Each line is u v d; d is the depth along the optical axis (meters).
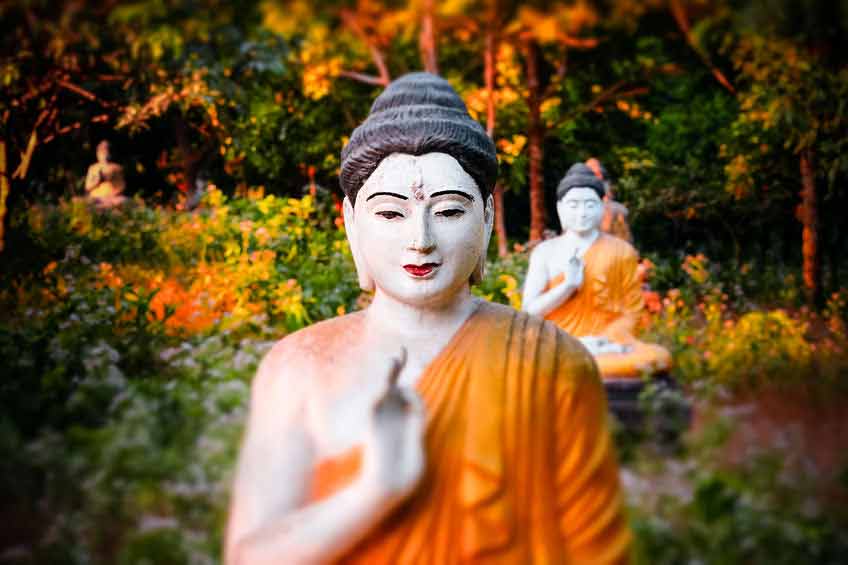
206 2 6.54
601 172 6.71
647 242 10.52
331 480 1.71
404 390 1.66
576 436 1.85
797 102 6.90
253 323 5.39
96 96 7.81
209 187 8.51
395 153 1.99
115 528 3.05
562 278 4.78
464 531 1.68
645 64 9.37
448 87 2.13
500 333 1.95
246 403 3.76
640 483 3.47
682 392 4.41
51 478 3.17
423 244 1.91
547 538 1.74
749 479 3.41
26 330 4.81
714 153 10.59
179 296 6.44
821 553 3.03
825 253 9.72
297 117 9.63
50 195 9.89
